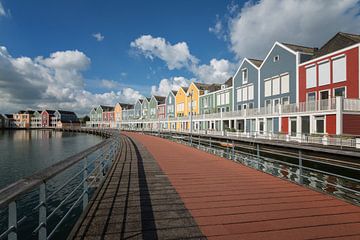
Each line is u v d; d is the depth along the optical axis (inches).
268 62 1173.7
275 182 299.1
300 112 881.5
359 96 770.8
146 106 2913.4
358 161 468.4
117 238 150.6
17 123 4965.6
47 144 1754.4
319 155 559.5
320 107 807.7
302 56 1013.2
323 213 194.1
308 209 203.2
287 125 961.5
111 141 426.3
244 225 170.6
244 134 1079.6
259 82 1232.8
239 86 1407.5
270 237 152.7
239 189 266.1
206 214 191.0
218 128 1496.1
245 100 1354.6
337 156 512.7
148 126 2684.5
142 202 219.5
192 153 606.2
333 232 160.2
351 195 402.6
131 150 676.1
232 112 1326.3
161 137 1382.9
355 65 783.7
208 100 1786.4
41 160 1016.9
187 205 212.1
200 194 245.9
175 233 157.8
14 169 825.5
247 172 362.9
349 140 608.4
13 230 87.5
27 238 345.4
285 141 787.4
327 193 248.8
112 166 412.2
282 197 236.8
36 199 468.4
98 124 4018.2
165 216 186.2
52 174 115.5
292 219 181.6
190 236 153.8
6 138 2351.1
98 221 175.8
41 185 112.9
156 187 272.8
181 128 2022.6
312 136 743.7
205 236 154.0
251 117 1172.5
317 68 919.7
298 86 1000.2
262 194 247.0
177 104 2246.6
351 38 885.8
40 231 119.3
